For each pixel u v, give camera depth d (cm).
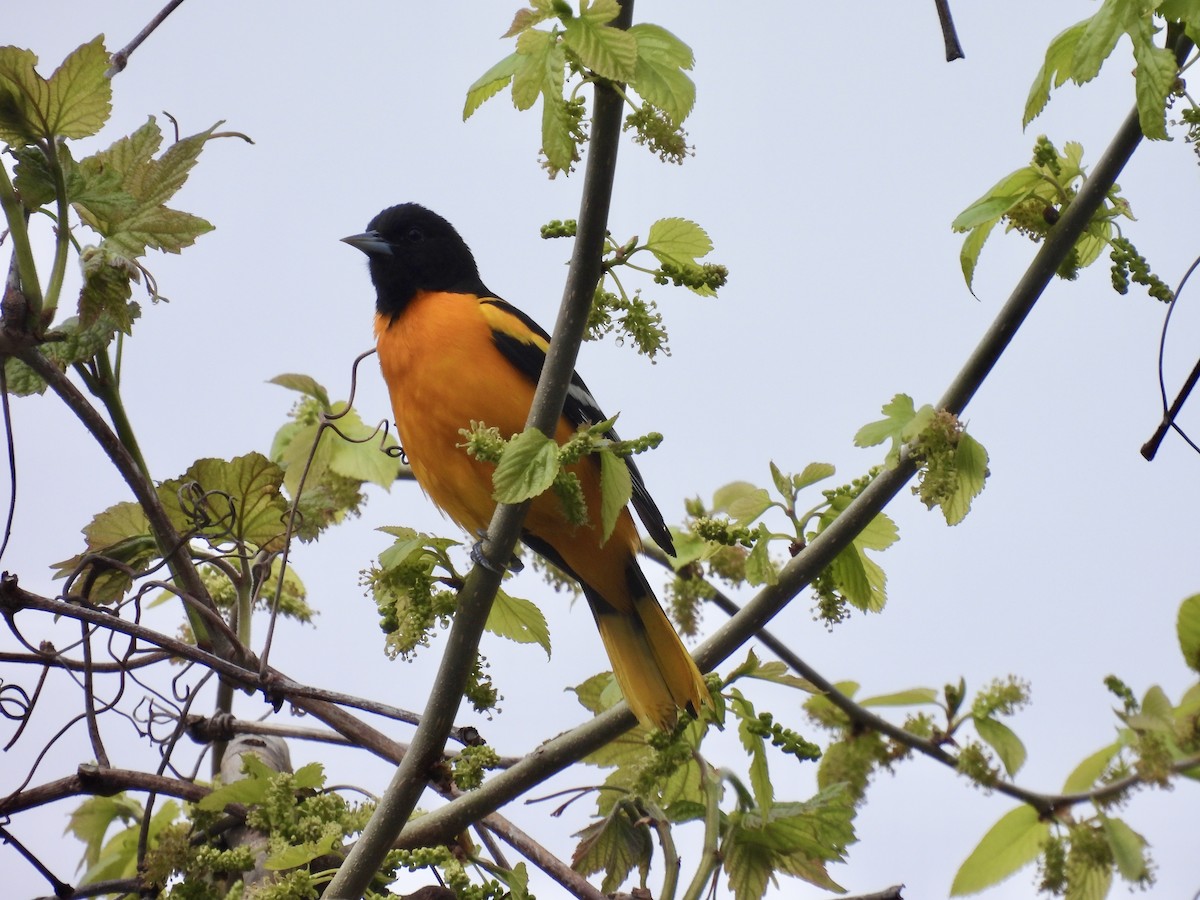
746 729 795
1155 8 680
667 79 612
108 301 684
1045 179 768
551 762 768
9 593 725
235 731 880
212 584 987
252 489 859
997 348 754
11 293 677
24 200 673
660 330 697
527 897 677
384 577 686
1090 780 927
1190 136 718
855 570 782
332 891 640
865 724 977
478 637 679
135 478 778
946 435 731
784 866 809
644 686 783
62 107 660
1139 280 758
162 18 768
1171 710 883
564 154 623
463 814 748
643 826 799
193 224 702
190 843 738
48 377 727
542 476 639
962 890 923
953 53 662
